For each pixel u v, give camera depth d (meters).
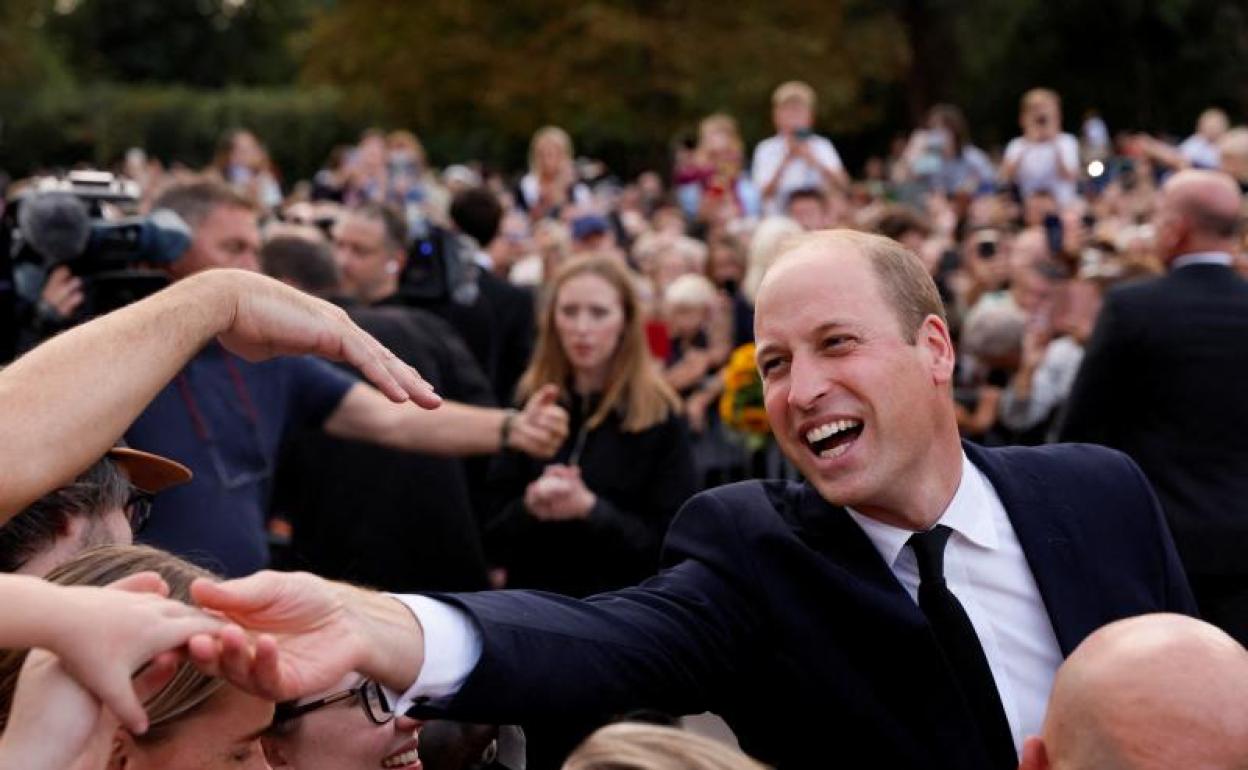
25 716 1.53
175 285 2.05
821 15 34.78
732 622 2.37
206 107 43.16
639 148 36.53
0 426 1.79
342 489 4.75
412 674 2.00
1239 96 34.56
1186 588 2.57
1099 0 34.22
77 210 4.13
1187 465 4.94
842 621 2.36
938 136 17.42
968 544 2.45
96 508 2.40
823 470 2.34
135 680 1.59
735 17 34.00
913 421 2.34
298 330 2.11
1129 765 1.67
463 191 8.19
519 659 2.10
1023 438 6.75
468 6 35.06
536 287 8.66
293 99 42.88
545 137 13.87
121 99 44.28
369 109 38.88
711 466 7.77
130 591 1.66
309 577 1.82
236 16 59.41
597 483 4.91
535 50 34.53
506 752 2.80
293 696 1.75
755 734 2.45
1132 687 1.69
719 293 9.02
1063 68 35.47
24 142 43.84
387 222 6.21
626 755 1.64
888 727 2.33
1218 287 5.03
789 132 12.92
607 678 2.20
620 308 5.00
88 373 1.87
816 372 2.31
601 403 4.98
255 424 3.94
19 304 4.22
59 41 57.09
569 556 4.81
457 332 6.66
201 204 4.57
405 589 4.79
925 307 2.38
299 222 7.87
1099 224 11.63
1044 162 14.49
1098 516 2.52
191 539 3.79
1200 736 1.66
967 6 35.38
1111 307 5.07
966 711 2.33
